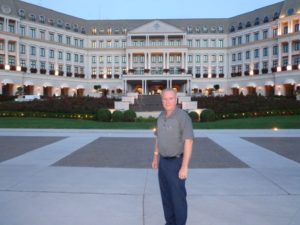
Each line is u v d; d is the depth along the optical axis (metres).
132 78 77.38
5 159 12.40
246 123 29.78
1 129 24.98
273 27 77.81
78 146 16.22
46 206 6.73
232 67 88.75
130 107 42.59
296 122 30.48
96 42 92.50
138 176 9.50
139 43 89.06
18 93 66.12
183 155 5.11
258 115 37.12
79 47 90.31
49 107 37.31
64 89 87.19
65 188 8.09
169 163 5.17
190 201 7.07
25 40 77.00
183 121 5.09
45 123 29.92
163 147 5.16
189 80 77.81
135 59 88.88
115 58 91.06
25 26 77.88
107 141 18.48
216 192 7.75
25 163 11.52
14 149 15.05
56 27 84.88
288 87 72.38
